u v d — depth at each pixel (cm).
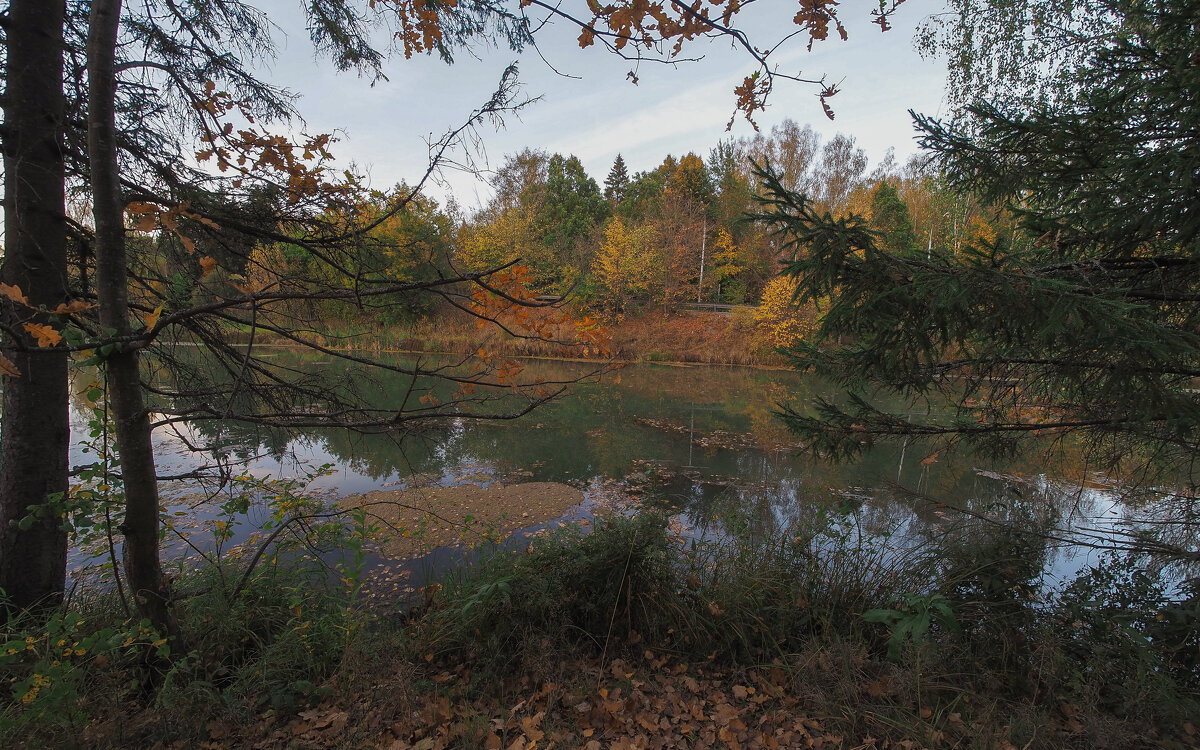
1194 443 261
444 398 1273
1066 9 436
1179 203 208
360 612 345
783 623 306
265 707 252
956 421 323
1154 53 227
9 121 259
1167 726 220
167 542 514
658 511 360
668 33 145
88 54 195
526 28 265
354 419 281
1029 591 309
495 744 227
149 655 239
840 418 309
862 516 573
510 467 915
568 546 340
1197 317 234
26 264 262
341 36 294
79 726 211
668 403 1580
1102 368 221
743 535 376
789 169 2938
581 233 3541
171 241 311
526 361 2128
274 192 284
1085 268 237
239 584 313
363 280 213
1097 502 560
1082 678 247
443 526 605
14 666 229
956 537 362
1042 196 281
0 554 279
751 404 1567
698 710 253
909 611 276
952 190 312
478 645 291
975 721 234
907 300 209
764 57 151
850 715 240
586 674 278
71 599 297
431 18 192
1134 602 296
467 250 1814
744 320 2564
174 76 266
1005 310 196
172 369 329
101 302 204
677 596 326
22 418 280
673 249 3009
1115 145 235
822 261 217
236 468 703
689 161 3428
